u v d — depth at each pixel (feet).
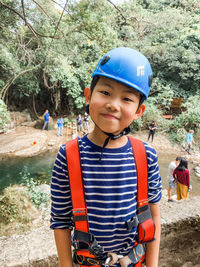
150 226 2.94
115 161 2.75
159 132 43.29
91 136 2.84
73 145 2.82
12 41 30.25
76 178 2.71
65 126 47.01
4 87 38.50
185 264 6.17
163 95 47.03
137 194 2.89
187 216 6.02
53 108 55.72
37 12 24.09
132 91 2.45
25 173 25.98
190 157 35.60
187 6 66.08
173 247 6.01
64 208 2.90
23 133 39.50
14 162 29.30
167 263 6.04
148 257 3.19
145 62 2.58
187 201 6.98
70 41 24.66
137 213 2.91
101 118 2.47
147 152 2.94
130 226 2.77
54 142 37.70
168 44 51.39
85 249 2.85
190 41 50.72
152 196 3.11
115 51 2.52
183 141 39.99
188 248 6.15
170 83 51.47
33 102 50.70
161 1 71.20
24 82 44.01
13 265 4.72
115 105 2.39
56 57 31.22
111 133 2.59
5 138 36.45
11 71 36.63
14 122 44.34
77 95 47.09
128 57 2.43
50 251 5.04
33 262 4.84
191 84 51.55
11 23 24.47
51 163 29.68
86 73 45.75
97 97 2.49
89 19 21.31
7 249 5.14
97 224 2.71
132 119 2.58
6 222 15.03
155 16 52.34
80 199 2.70
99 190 2.71
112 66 2.42
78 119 43.42
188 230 6.04
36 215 16.22
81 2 20.59
